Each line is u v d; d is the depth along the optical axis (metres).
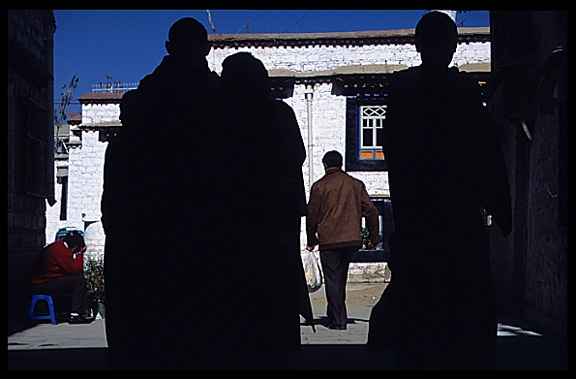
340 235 8.40
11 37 9.87
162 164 4.14
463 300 4.14
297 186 4.69
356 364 5.65
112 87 25.41
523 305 10.15
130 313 4.10
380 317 4.34
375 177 21.14
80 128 24.98
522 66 8.95
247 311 4.10
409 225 4.21
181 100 4.19
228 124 4.18
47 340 7.52
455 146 4.21
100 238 24.70
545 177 8.45
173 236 4.09
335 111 21.33
